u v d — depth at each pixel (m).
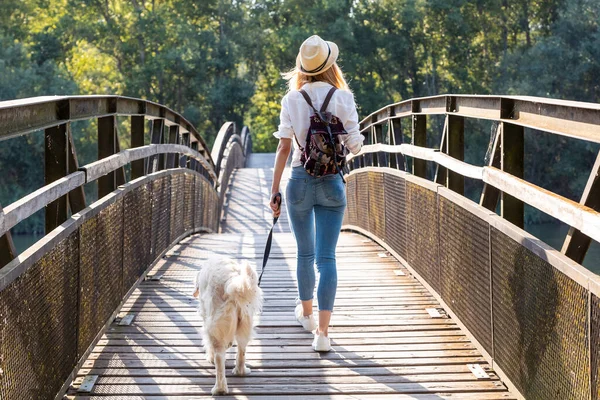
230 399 3.75
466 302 4.58
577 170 36.06
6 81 35.06
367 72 44.88
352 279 6.43
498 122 4.39
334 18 45.31
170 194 7.85
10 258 3.03
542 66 36.22
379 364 4.23
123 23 45.81
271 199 4.34
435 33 43.84
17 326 2.92
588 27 35.97
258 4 50.56
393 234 7.32
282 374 4.09
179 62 44.31
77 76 43.72
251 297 3.70
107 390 3.88
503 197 4.09
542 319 3.17
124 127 44.72
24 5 43.50
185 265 7.26
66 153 4.10
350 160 11.70
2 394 2.74
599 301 2.58
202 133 48.94
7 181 36.25
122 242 5.22
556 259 2.97
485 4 42.34
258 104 53.53
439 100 6.02
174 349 4.54
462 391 3.82
